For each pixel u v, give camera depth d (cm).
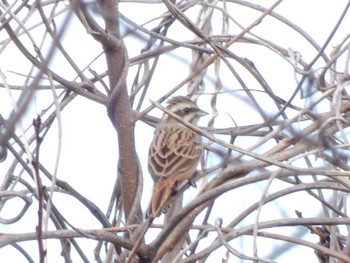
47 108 1152
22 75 1122
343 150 961
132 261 1020
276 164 905
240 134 1045
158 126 1222
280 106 1090
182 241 1055
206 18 1219
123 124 1076
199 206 980
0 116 991
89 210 1070
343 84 973
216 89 1144
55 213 1032
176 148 1161
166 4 1095
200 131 929
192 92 1180
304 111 952
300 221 994
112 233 962
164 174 1124
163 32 1225
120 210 1122
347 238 1051
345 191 988
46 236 902
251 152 916
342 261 989
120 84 1051
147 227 938
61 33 520
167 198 1077
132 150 1081
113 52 1045
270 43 1159
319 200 1057
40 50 1082
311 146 959
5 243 895
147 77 1196
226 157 1039
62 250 1048
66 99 1166
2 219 1073
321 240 1089
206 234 1099
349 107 980
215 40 1193
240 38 1141
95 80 1200
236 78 1098
